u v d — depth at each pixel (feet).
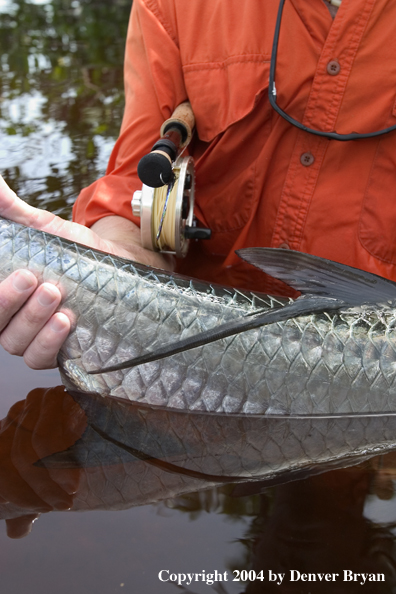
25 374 2.78
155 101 3.14
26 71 6.53
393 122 2.91
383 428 2.67
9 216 2.70
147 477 2.43
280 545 2.24
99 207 3.16
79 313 2.64
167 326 2.65
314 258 2.65
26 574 2.16
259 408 2.69
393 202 2.99
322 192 3.02
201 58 3.07
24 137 4.54
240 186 3.12
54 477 2.41
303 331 2.68
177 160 2.92
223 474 2.45
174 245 2.96
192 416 2.68
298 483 2.43
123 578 2.16
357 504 2.36
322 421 2.69
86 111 5.14
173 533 2.27
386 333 2.71
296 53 2.94
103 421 2.61
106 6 10.90
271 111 3.02
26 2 10.94
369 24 2.85
